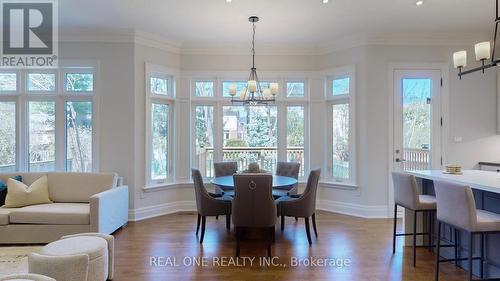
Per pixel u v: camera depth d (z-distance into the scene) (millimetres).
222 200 3857
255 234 4078
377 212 4930
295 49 5488
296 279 2818
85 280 2320
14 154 4957
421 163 4961
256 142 5660
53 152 4977
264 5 3898
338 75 5324
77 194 4199
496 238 2660
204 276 2875
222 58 5520
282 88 5551
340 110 5371
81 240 2654
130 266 3086
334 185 5305
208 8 3992
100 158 4816
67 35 4820
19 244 3650
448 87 4961
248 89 3926
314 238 3939
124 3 3852
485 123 5008
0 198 3943
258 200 3291
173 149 5457
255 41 5273
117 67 4848
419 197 3236
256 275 2898
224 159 5617
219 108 5574
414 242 3137
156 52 5141
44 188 4133
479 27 4668
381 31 4816
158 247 3619
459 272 2959
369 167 4938
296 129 5641
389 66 4938
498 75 4988
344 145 5309
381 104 4938
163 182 5359
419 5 3902
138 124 4914
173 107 5469
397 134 4941
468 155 4969
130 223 4652
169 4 3877
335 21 4414
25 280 1882
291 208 3754
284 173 4887
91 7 3969
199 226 4227
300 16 4234
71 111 4977
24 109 4949
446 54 4977
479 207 2906
